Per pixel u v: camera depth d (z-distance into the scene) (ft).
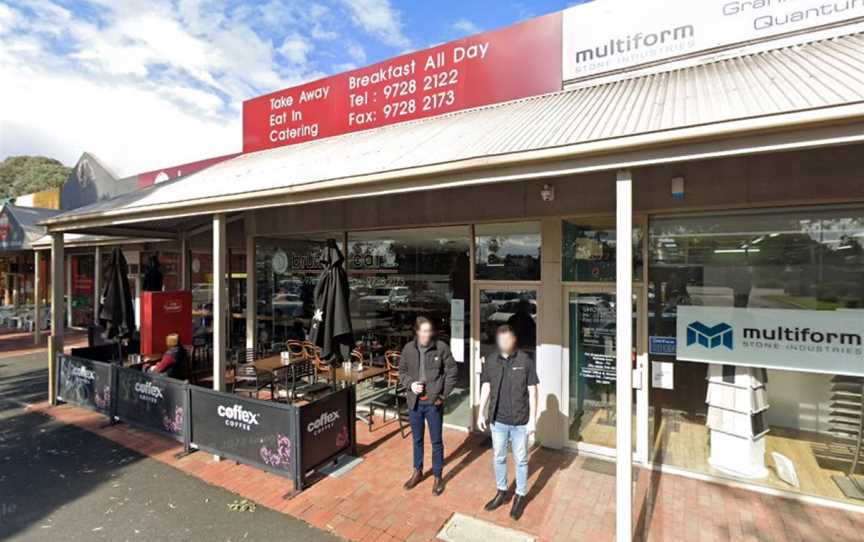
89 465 16.70
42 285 56.18
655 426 16.35
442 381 14.52
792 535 12.25
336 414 16.43
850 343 13.07
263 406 15.49
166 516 13.25
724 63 15.96
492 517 13.05
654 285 16.20
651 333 16.28
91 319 50.96
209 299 37.65
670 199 15.38
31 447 18.38
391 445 18.35
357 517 13.11
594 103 15.03
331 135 26.71
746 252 14.67
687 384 15.87
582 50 19.20
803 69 11.93
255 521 12.96
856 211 13.14
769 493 14.35
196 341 32.86
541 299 18.04
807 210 13.80
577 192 16.90
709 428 15.60
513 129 14.05
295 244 26.50
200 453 17.79
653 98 13.24
